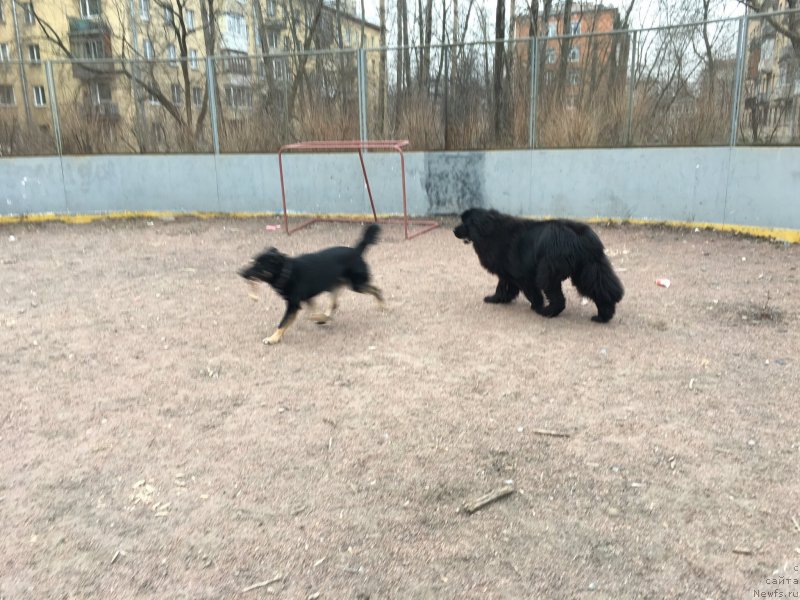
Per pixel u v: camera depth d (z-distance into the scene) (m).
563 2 20.11
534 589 2.55
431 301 6.63
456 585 2.58
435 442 3.71
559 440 3.70
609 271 5.62
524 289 6.04
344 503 3.14
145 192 12.80
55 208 12.67
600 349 5.13
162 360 5.10
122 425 4.00
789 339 5.24
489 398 4.28
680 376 4.56
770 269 7.57
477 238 6.11
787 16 8.87
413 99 11.90
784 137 9.22
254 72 12.37
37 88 12.47
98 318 6.23
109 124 12.88
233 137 12.67
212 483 3.34
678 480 3.27
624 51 10.50
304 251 9.27
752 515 2.97
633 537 2.84
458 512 3.05
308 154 12.21
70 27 25.00
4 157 12.35
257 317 6.18
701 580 2.57
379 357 5.08
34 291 7.27
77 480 3.38
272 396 4.39
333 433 3.85
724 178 9.70
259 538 2.89
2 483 3.36
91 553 2.81
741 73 9.47
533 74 11.07
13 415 4.15
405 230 10.01
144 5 24.91
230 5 25.30
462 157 11.52
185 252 9.38
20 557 2.79
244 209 12.66
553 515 3.01
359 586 2.58
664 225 10.35
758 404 4.09
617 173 10.58
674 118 10.33
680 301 6.40
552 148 11.07
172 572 2.68
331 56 12.02
